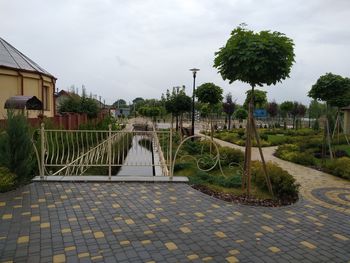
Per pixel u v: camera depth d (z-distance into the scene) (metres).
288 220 4.52
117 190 5.74
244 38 4.97
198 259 3.25
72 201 5.03
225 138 19.56
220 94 14.37
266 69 4.89
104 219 4.30
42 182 6.09
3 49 19.47
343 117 21.45
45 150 6.87
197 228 4.09
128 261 3.15
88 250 3.37
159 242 3.63
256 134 5.60
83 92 38.38
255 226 4.23
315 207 5.23
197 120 36.91
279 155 11.91
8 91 18.16
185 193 5.69
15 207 4.67
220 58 5.23
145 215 4.51
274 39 4.83
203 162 8.68
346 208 5.22
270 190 5.64
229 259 3.27
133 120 51.12
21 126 5.93
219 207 4.98
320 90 9.52
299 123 37.00
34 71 19.72
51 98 22.89
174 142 15.05
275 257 3.35
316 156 11.36
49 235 3.72
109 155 6.59
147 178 6.45
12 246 3.41
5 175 5.56
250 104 5.50
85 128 19.41
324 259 3.33
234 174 7.55
